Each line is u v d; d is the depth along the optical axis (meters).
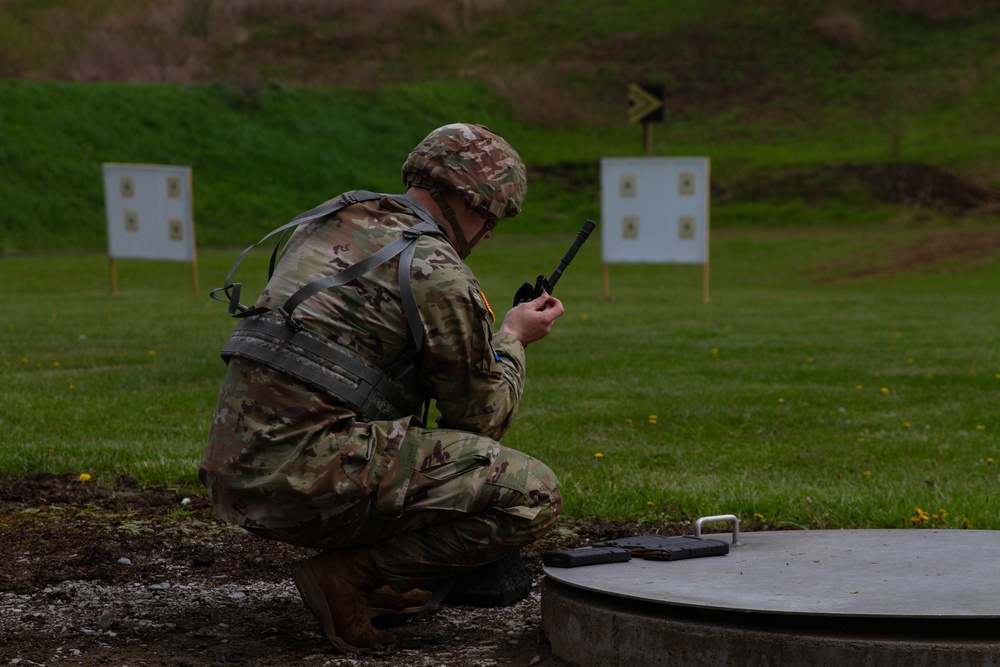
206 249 35.34
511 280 28.88
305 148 43.16
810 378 11.97
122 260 31.67
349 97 47.41
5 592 4.41
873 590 3.34
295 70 51.59
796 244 35.38
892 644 2.99
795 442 8.26
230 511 3.51
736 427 8.95
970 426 9.07
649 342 15.41
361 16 56.06
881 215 39.81
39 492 6.03
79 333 15.41
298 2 56.03
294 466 3.40
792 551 3.95
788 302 23.09
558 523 5.64
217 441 3.50
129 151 39.81
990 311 20.89
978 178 40.44
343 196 3.71
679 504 5.94
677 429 8.79
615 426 8.88
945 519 5.53
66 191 37.12
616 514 5.80
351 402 3.46
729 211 41.53
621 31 55.41
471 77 52.06
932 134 45.34
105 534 5.23
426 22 56.28
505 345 3.84
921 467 7.28
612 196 23.59
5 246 34.03
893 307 21.81
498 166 3.75
